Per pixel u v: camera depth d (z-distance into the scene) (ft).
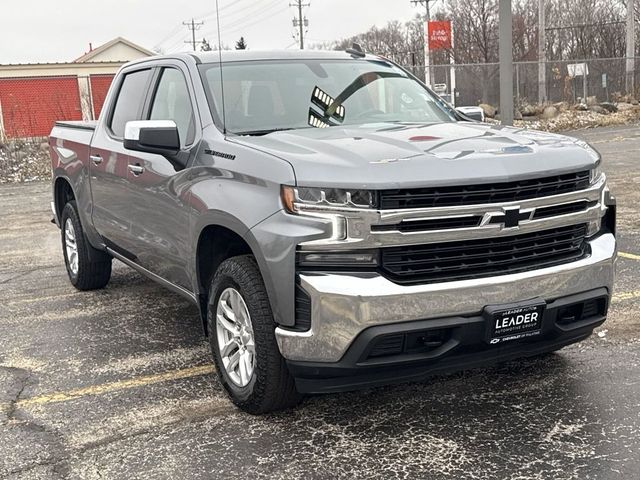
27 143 68.59
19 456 12.09
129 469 11.53
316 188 11.35
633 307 18.51
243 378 13.17
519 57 174.40
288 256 11.43
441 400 13.60
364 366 11.27
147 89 18.01
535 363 15.19
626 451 11.35
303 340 11.44
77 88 98.89
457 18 181.88
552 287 12.09
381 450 11.78
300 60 17.31
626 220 29.71
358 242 11.14
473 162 11.63
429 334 11.43
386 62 18.93
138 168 16.58
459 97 90.27
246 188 12.55
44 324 19.47
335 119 15.81
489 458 11.36
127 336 18.20
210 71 16.05
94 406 14.01
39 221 37.70
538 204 11.91
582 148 13.19
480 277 11.57
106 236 19.66
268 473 11.21
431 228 11.31
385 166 11.35
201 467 11.50
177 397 14.29
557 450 11.50
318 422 12.88
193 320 19.40
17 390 14.94
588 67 104.94
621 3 180.34
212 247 14.33
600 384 13.93
